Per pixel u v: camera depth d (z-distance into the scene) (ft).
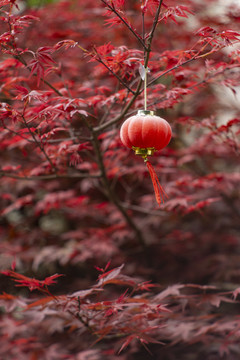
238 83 11.11
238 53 9.38
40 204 15.99
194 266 16.84
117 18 8.59
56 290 17.85
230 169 19.72
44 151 10.60
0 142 12.87
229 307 17.44
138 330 9.29
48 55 8.60
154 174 7.14
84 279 17.84
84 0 18.71
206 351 13.41
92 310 9.58
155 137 6.82
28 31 15.55
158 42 16.65
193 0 15.14
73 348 13.80
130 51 9.34
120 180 17.56
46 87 14.06
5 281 18.40
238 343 11.58
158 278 17.19
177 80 11.50
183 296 10.57
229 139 12.28
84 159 16.16
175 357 13.75
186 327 11.16
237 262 16.56
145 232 18.51
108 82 15.43
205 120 12.47
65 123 12.57
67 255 15.69
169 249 17.44
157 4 8.55
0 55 12.25
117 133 14.26
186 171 18.44
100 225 19.02
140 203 19.20
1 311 16.29
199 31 8.50
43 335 14.42
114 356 12.69
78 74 16.05
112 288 16.69
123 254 17.65
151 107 11.32
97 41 16.61
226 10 13.94
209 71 10.87
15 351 12.56
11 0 8.80
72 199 16.20
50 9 17.53
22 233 17.69
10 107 9.02
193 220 19.35
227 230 18.29
